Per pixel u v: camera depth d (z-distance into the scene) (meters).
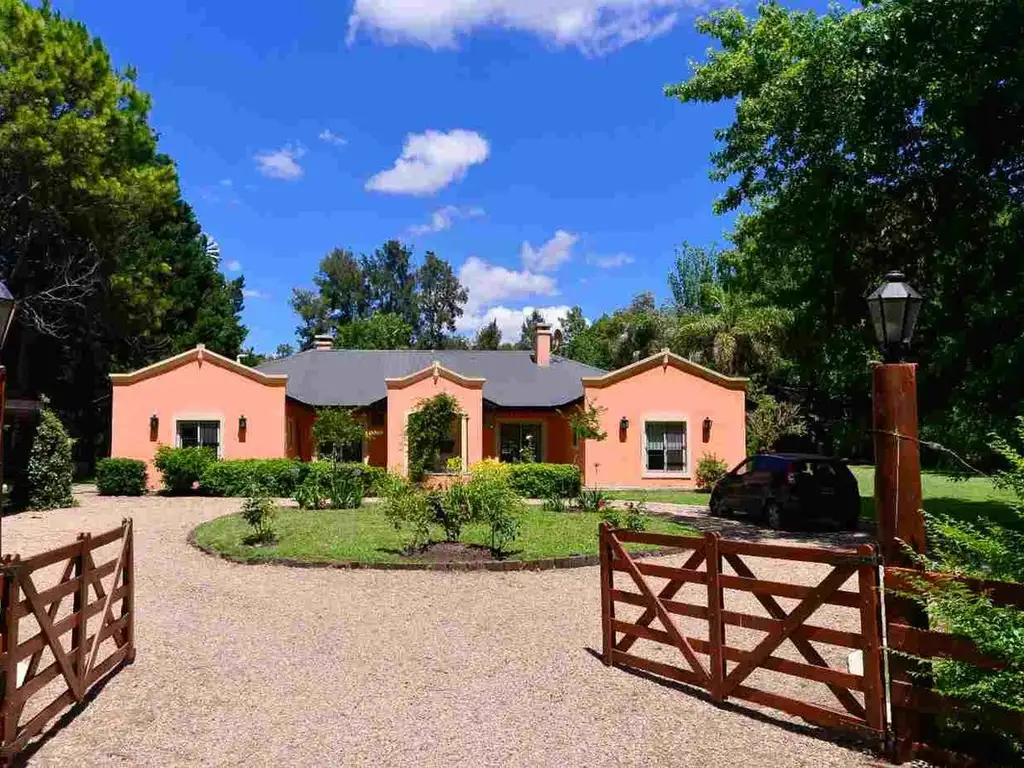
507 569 11.19
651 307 50.78
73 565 5.92
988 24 13.18
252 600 9.37
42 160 24.33
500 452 28.44
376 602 9.28
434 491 12.57
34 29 25.06
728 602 9.73
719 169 17.19
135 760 4.88
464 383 25.39
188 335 37.06
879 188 15.51
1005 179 14.44
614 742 5.18
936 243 15.09
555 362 31.73
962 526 5.27
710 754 4.99
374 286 75.25
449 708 5.81
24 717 5.58
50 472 19.12
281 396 24.81
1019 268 13.95
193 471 22.66
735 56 16.45
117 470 22.72
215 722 5.53
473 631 8.03
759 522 17.22
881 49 14.32
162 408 24.50
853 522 16.56
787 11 16.50
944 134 14.22
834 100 14.48
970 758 4.62
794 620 5.47
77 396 34.41
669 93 17.30
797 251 17.20
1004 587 4.55
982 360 14.34
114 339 34.19
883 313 5.91
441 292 77.50
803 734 5.34
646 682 6.46
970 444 13.83
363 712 5.72
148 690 6.22
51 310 29.89
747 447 30.22
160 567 11.43
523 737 5.26
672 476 26.00
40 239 28.47
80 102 26.03
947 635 4.70
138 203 27.59
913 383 5.46
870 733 5.00
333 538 13.18
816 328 17.62
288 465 22.56
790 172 16.03
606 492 22.88
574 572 11.16
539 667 6.84
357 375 29.56
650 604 6.59
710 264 49.38
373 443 27.55
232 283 51.12
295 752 5.01
